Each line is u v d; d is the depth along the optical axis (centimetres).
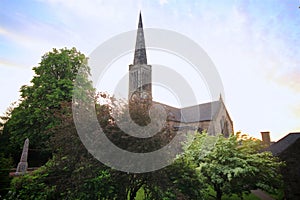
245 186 754
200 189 469
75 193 372
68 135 431
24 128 1586
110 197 377
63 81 1630
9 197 464
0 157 821
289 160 945
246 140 837
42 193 417
